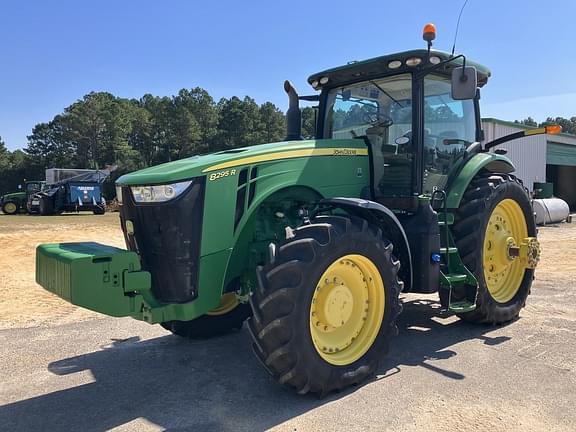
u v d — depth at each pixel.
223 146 66.75
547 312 5.55
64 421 3.16
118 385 3.71
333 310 3.48
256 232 3.96
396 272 3.78
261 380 3.74
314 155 4.07
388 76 4.65
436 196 4.62
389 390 3.49
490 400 3.32
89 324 5.36
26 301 6.42
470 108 5.30
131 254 3.25
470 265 4.68
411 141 4.45
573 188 32.12
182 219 3.35
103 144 67.25
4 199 29.73
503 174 5.33
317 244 3.30
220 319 4.79
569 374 3.74
